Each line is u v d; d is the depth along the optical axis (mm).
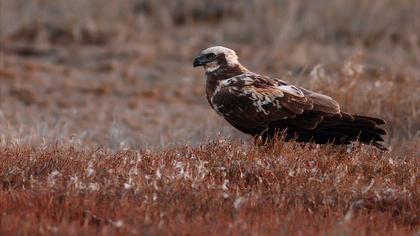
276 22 30469
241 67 14398
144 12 33375
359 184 11508
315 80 18031
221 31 31172
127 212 10203
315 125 13211
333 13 30938
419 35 30016
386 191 11195
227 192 11055
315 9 31203
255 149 12797
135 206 10516
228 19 32562
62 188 10930
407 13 30734
